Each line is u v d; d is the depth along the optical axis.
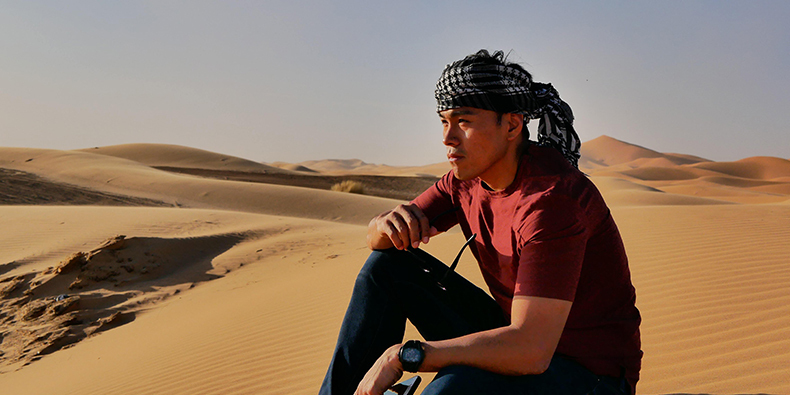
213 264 12.23
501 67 1.42
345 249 12.45
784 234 6.34
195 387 4.19
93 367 6.46
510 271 1.59
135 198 29.58
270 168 74.88
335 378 1.77
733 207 9.49
